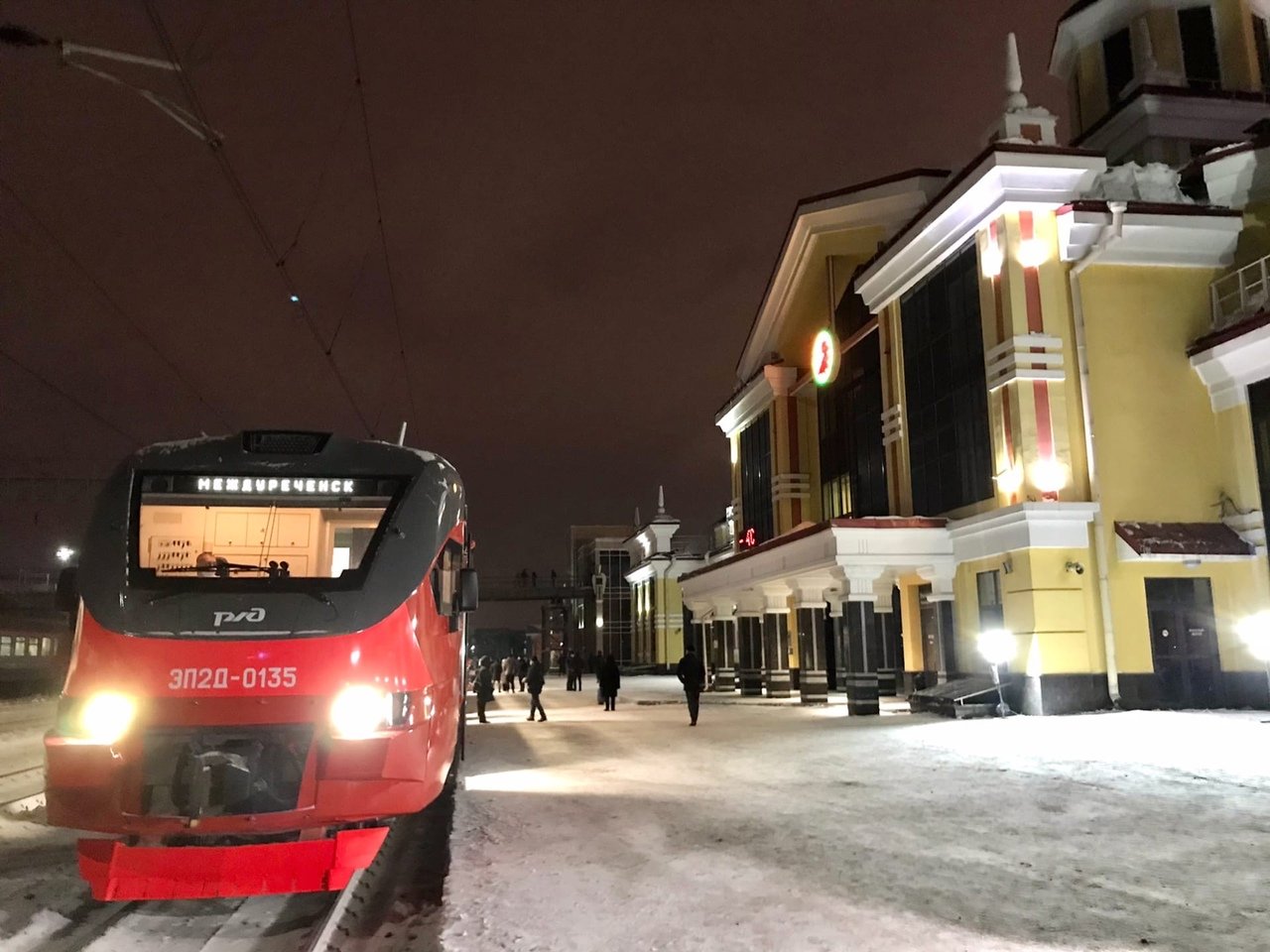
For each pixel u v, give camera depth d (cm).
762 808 882
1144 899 570
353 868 567
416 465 699
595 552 6234
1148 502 1709
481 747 1509
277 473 673
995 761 1127
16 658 3553
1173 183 1872
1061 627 1633
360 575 626
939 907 564
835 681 2738
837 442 2719
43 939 568
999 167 1706
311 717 574
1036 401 1700
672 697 2962
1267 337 1606
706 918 553
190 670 573
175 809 556
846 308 2614
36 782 1233
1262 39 2384
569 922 553
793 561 2152
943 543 1898
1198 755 1105
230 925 593
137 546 631
